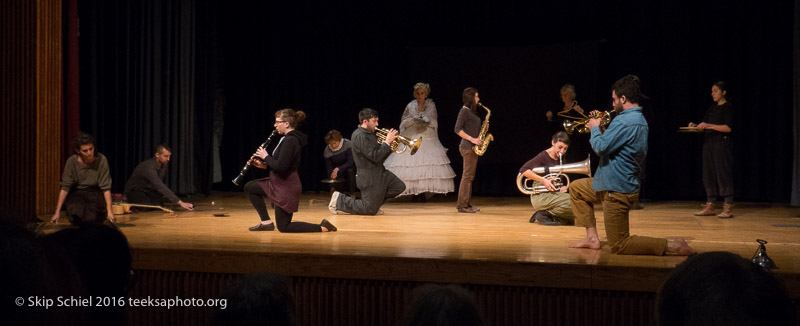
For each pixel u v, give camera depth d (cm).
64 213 639
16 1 575
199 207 710
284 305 205
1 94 570
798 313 343
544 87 823
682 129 623
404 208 702
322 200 790
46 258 122
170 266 416
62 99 705
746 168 769
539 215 561
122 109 796
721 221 582
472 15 851
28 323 117
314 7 895
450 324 166
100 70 780
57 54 652
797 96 702
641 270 355
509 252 404
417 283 385
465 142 652
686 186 793
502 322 379
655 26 795
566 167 561
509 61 834
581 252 405
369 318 394
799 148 702
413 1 869
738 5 761
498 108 839
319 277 398
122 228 521
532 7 834
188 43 844
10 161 574
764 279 129
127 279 179
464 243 443
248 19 911
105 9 783
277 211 489
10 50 573
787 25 741
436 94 854
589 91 805
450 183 747
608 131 385
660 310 137
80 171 540
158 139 820
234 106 923
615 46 809
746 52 762
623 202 389
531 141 830
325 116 900
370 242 446
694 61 784
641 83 800
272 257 402
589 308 367
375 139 614
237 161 925
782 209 687
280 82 909
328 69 895
